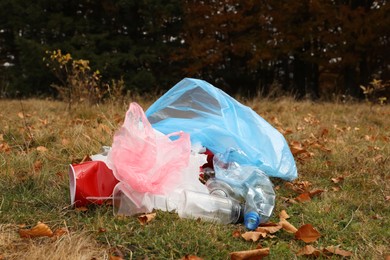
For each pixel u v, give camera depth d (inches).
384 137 207.9
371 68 726.5
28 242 93.6
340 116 283.1
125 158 105.5
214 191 116.3
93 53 638.5
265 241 100.2
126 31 729.6
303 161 162.4
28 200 114.4
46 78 666.8
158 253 92.4
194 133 132.7
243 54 671.1
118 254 90.6
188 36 695.1
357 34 595.2
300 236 103.0
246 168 121.7
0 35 806.5
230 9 693.9
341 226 112.4
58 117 236.4
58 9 713.0
